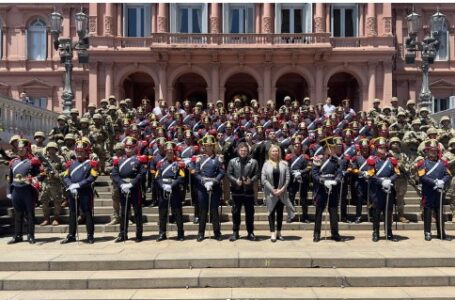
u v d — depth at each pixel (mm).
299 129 15703
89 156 11828
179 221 11516
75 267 9289
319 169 11375
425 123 16469
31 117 21688
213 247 10547
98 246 10789
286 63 33156
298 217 13562
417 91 36875
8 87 37406
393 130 15977
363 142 12969
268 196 11211
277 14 34094
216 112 19609
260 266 9352
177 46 32344
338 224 12469
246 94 38938
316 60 32938
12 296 8305
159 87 33312
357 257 9406
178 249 10336
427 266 9391
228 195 14258
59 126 15938
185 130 15586
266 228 13031
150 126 17547
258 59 33000
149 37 33531
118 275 8906
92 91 33344
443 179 11344
